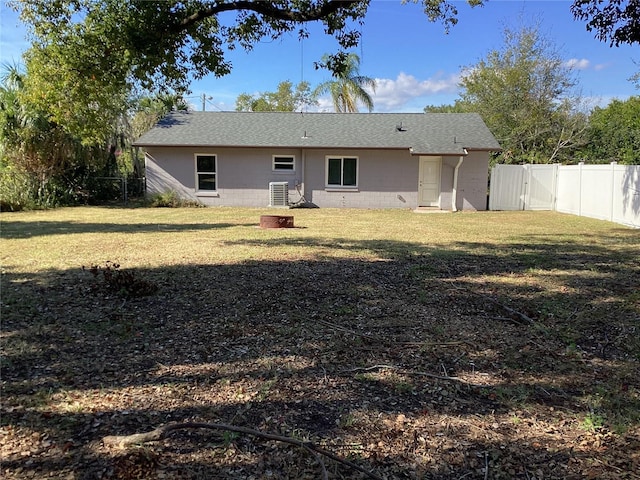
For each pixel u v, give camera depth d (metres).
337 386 3.36
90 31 8.31
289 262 7.55
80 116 13.16
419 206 18.83
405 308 5.21
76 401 3.08
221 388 3.31
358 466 2.40
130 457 2.45
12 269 6.88
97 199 19.47
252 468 2.41
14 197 16.12
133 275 5.88
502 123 27.02
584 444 2.65
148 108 26.58
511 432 2.78
